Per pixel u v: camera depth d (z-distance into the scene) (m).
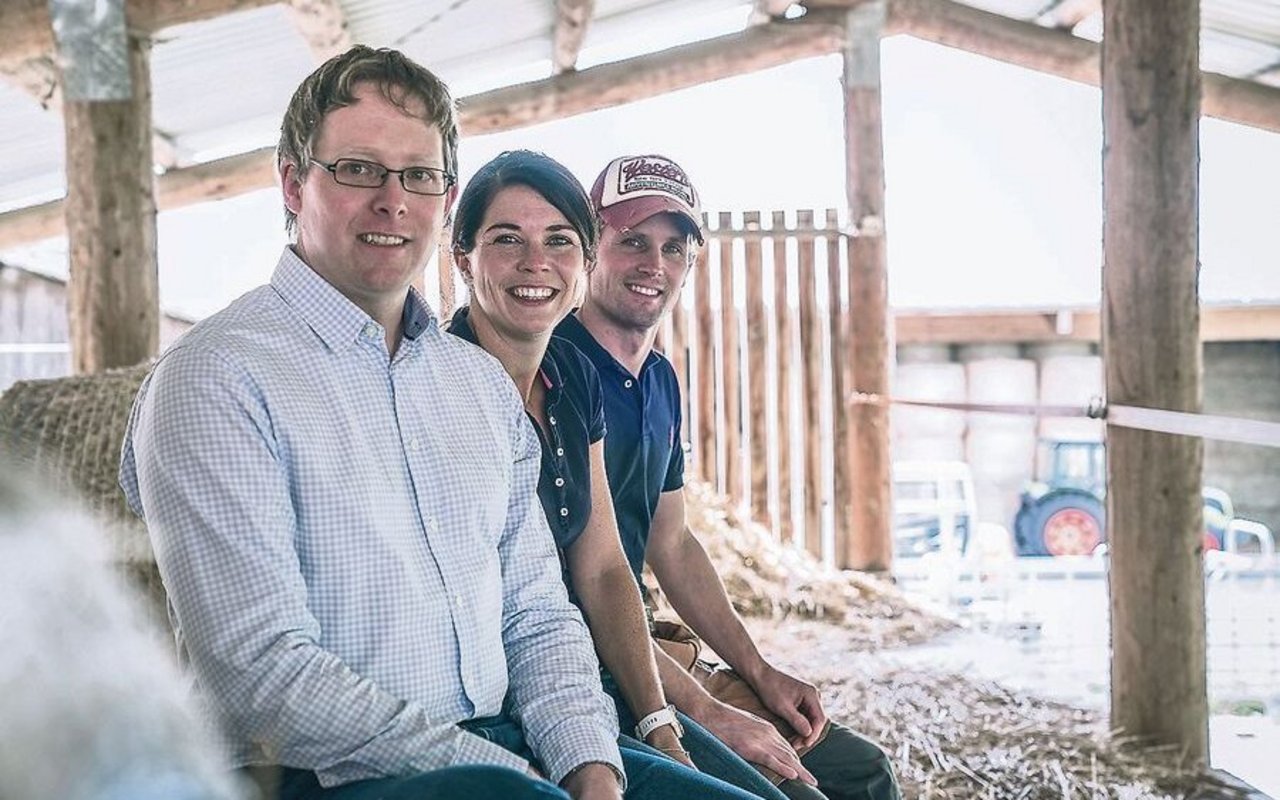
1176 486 3.79
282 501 1.56
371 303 1.71
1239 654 5.43
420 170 1.71
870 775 2.36
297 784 1.53
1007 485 10.41
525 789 1.32
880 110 7.25
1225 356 10.75
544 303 2.09
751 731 2.23
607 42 8.48
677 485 2.57
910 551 9.16
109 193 4.84
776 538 6.95
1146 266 3.80
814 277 7.07
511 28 7.41
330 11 5.84
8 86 6.23
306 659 1.50
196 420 1.55
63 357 9.52
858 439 7.11
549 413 2.13
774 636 5.43
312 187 1.70
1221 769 3.73
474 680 1.68
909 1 7.57
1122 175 3.83
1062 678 4.82
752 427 6.99
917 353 10.57
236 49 6.42
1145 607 3.83
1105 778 3.56
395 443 1.66
